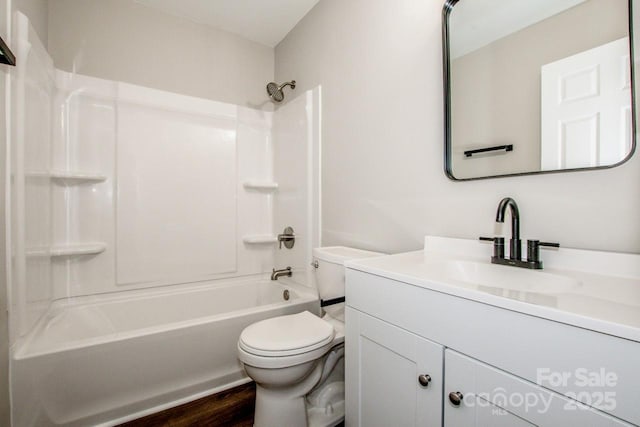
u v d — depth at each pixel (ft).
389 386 2.90
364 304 3.21
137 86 6.59
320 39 6.59
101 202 6.23
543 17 3.07
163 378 4.69
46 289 5.23
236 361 5.34
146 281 6.66
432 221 4.22
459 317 2.27
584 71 2.77
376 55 5.14
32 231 4.49
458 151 3.85
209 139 7.47
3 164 3.63
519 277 2.96
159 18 6.95
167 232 6.91
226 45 7.82
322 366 4.33
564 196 2.93
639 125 2.47
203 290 6.97
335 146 6.11
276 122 8.20
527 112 3.19
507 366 1.98
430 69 4.24
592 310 1.73
